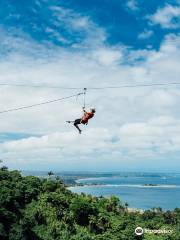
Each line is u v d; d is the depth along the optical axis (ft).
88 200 480.64
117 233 415.23
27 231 322.34
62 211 410.52
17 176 443.32
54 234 355.77
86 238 373.40
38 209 378.73
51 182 474.08
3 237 303.48
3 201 340.59
